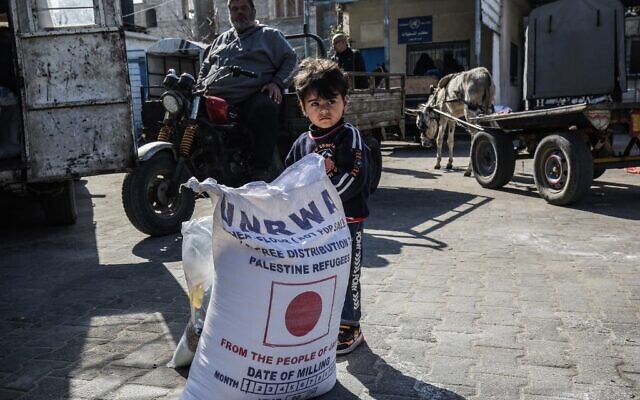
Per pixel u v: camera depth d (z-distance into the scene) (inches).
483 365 119.3
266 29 238.7
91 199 344.8
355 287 122.3
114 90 215.2
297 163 102.7
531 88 410.3
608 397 106.0
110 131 216.4
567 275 175.3
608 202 285.9
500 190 328.5
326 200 100.9
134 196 222.7
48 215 263.7
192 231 116.0
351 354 125.1
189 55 565.3
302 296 93.7
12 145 238.7
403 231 234.7
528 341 130.1
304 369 97.2
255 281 91.4
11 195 252.2
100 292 170.7
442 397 107.2
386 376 115.3
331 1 644.7
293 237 95.0
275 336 92.9
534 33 404.8
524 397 106.7
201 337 98.7
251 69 234.7
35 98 210.5
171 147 227.9
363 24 757.9
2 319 151.8
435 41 720.3
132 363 123.9
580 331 135.0
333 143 115.1
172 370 120.3
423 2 717.9
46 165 214.1
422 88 600.1
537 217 256.1
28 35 206.8
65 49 210.7
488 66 700.0
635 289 162.1
